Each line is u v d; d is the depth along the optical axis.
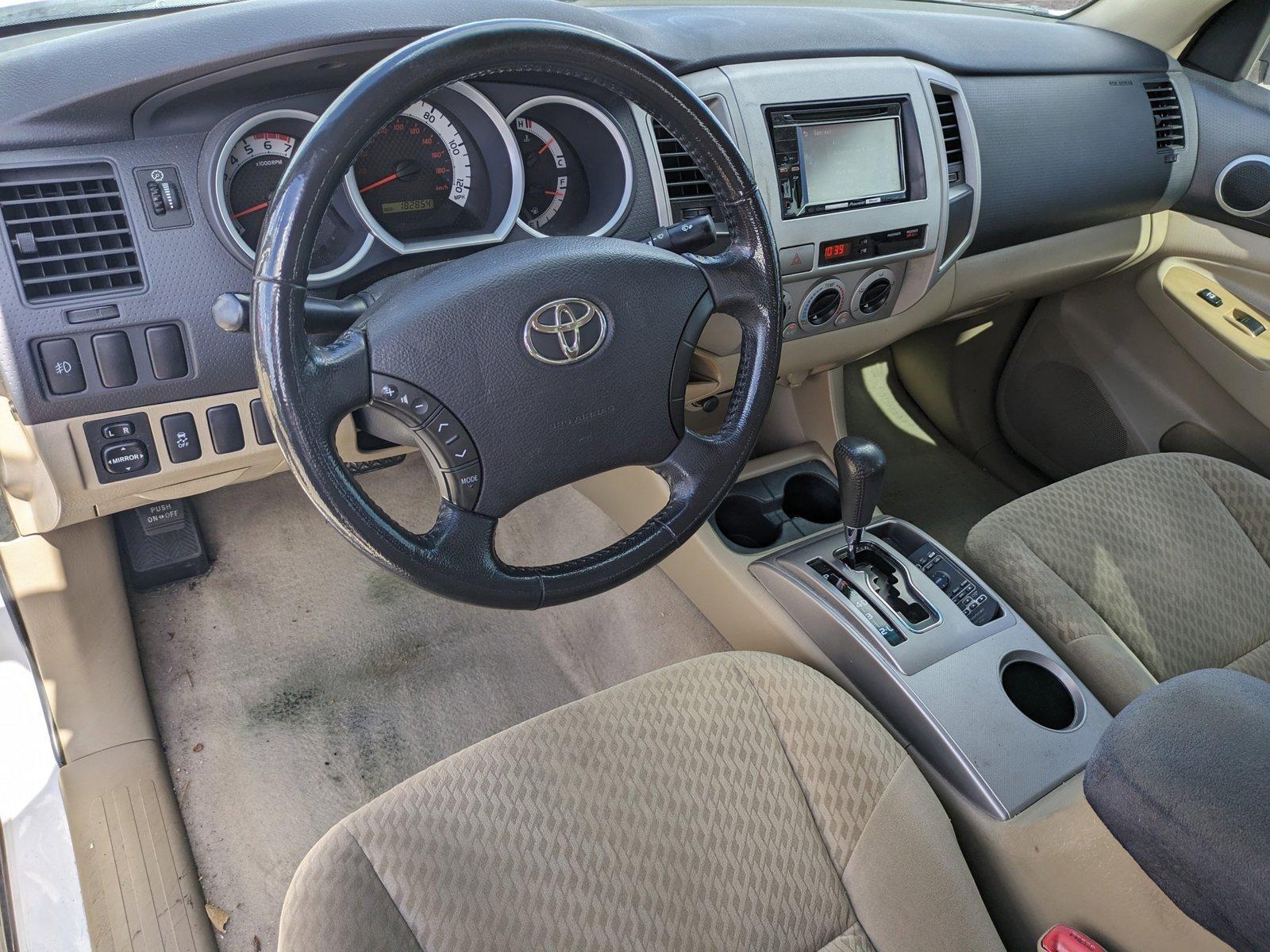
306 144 0.68
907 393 2.25
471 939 0.78
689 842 0.87
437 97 1.01
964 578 1.22
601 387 0.85
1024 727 1.06
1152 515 1.27
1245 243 1.74
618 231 1.16
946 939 0.85
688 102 0.84
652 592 1.56
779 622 1.27
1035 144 1.57
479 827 0.84
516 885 0.81
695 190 1.20
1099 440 1.96
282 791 1.34
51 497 1.04
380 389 0.77
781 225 1.24
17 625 1.28
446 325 0.78
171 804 1.28
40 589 1.33
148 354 0.96
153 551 1.55
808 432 1.63
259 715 1.43
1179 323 1.80
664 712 0.95
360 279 1.03
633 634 1.54
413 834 0.82
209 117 0.94
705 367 1.38
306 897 0.77
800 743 0.95
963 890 0.90
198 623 1.53
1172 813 0.67
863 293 1.39
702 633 1.49
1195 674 0.76
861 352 1.55
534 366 0.81
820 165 1.26
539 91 1.07
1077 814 0.88
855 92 1.29
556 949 0.79
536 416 0.82
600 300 0.83
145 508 1.54
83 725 1.29
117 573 1.50
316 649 1.53
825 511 1.47
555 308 0.80
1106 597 1.20
